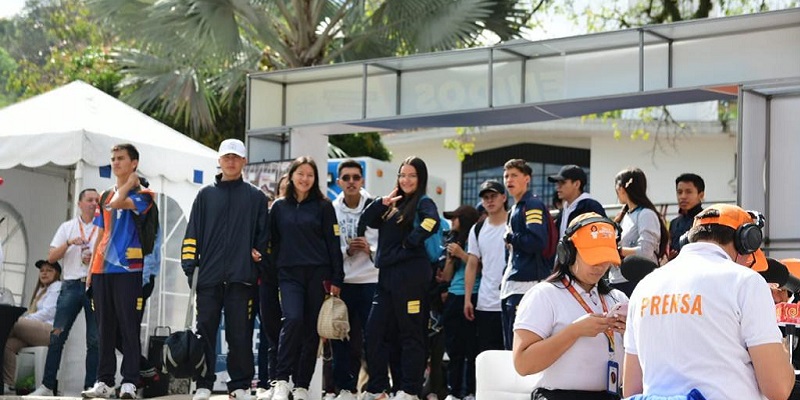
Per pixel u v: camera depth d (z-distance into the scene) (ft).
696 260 16.12
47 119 35.65
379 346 29.76
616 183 28.60
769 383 15.30
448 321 33.04
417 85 37.65
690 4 67.56
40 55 121.60
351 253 31.65
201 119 58.75
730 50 32.86
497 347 31.50
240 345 29.53
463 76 36.91
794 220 31.71
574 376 18.74
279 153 39.88
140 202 29.94
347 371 31.91
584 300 18.83
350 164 32.63
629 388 16.72
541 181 80.53
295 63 58.23
